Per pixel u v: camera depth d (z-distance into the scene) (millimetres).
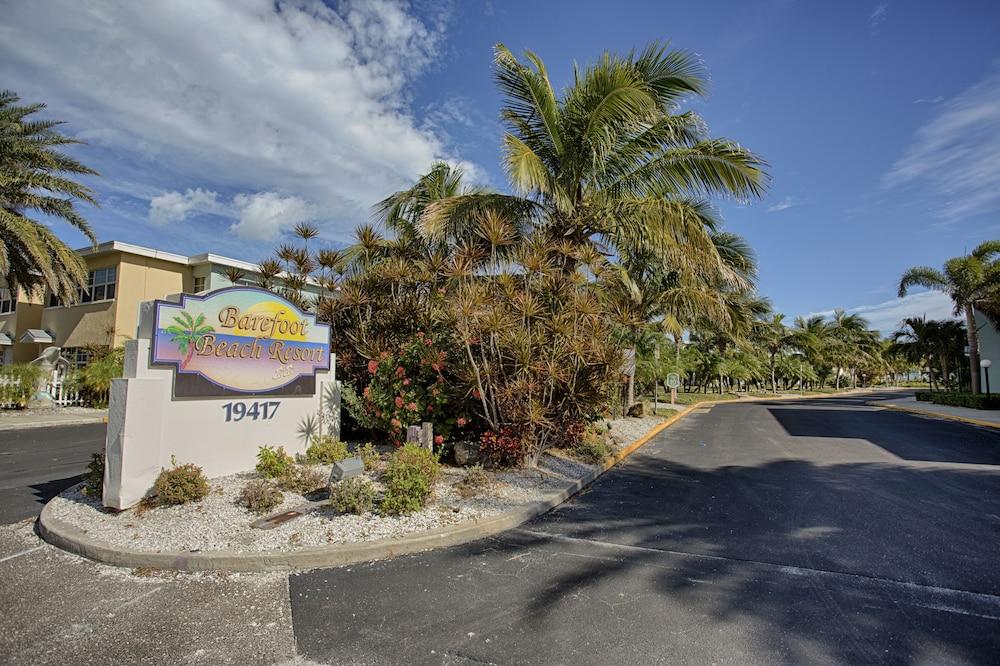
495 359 7961
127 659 3170
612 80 9672
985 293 22719
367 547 4801
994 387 26234
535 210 11109
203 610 3801
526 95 10617
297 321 7965
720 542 5238
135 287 21578
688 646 3275
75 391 18609
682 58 10242
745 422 18125
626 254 15031
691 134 10953
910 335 33000
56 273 17422
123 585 4227
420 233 10383
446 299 9094
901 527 5629
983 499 6789
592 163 10797
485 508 6059
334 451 7656
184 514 5500
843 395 48781
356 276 10648
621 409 17906
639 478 8438
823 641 3330
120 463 5680
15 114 16422
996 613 3693
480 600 3941
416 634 3449
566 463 8812
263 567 4543
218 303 6941
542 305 8422
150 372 6188
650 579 4316
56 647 3297
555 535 5504
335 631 3494
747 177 10016
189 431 6547
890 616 3658
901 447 11555
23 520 5902
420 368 8555
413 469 6109
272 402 7539
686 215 10156
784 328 49781
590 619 3631
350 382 9781
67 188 16703
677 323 18328
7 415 16312
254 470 7164
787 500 6848
